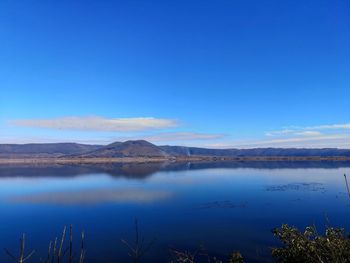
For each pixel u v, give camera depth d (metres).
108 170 96.50
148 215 30.12
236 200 37.72
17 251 20.17
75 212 31.72
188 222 27.19
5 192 46.09
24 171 92.00
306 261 8.02
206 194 43.09
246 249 19.89
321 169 95.31
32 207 34.44
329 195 40.41
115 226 26.19
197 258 18.52
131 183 58.03
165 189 48.94
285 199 37.88
